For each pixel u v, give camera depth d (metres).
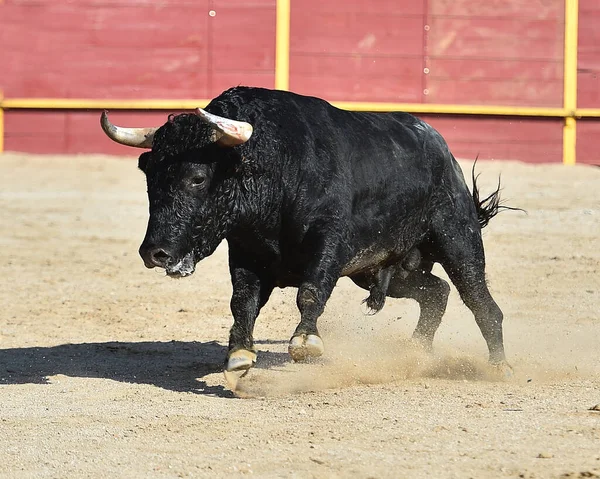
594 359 16.70
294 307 21.95
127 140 13.73
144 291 24.38
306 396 13.72
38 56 49.88
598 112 51.09
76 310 21.98
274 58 49.88
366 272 15.30
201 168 12.93
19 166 46.03
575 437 11.30
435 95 50.69
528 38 51.03
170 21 49.78
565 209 36.91
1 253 29.47
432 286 16.70
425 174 15.24
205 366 16.44
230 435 11.87
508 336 18.89
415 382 14.59
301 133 13.73
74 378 15.54
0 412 13.39
